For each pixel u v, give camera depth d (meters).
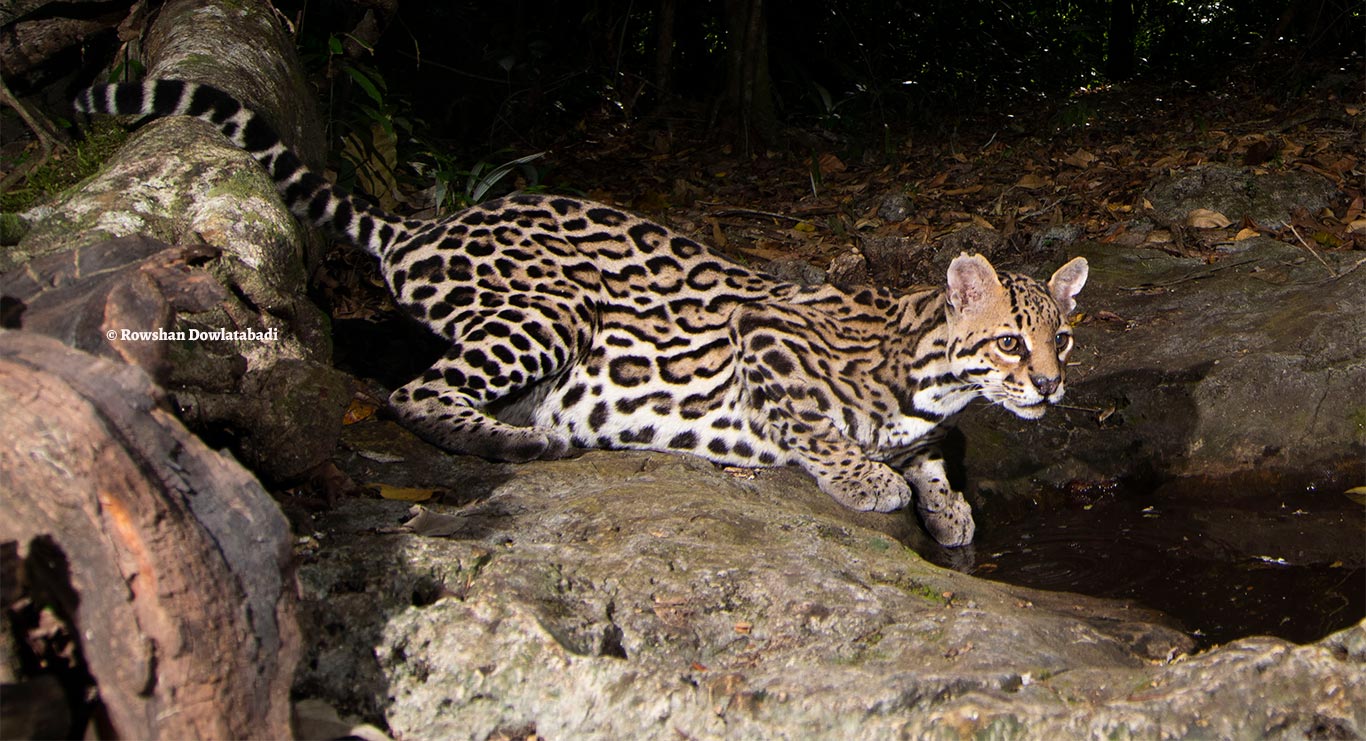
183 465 2.29
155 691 2.22
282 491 3.75
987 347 4.62
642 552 3.47
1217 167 7.65
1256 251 6.70
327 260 6.14
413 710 2.78
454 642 2.88
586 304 4.79
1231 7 14.50
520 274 4.75
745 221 7.97
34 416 2.17
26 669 2.33
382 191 6.89
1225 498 5.18
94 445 2.17
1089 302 6.30
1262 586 4.23
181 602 2.21
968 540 4.82
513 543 3.64
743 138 9.77
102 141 4.61
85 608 2.22
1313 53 12.39
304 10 6.54
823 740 2.60
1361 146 8.41
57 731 2.19
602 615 3.14
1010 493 5.26
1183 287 6.34
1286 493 5.21
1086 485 5.35
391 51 9.36
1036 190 8.24
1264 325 5.73
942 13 12.52
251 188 3.91
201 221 3.68
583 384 4.86
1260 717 2.63
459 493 4.15
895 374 4.83
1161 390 5.46
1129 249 6.96
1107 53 14.72
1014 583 4.38
